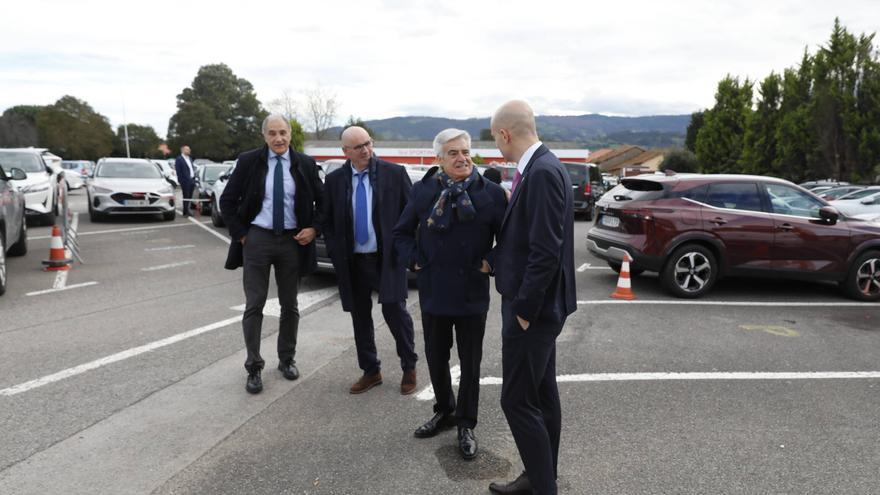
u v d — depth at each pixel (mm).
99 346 4758
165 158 73000
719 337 5418
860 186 15945
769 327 5812
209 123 67875
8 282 7191
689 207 7016
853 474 2977
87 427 3334
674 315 6242
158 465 2945
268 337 5148
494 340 5195
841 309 6688
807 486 2859
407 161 41094
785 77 28953
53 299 6359
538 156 2439
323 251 7375
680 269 7082
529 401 2559
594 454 3150
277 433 3330
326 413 3613
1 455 3000
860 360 4805
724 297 7203
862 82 23766
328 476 2887
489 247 3070
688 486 2842
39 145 68625
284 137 3938
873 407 3836
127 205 13508
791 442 3320
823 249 7133
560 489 2807
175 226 13477
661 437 3359
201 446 3152
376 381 4023
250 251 3967
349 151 3742
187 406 3658
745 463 3074
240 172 3945
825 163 25266
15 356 4477
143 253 9648
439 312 3080
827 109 24188
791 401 3916
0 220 7078
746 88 37562
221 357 4566
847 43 24234
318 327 5535
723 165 37719
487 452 3176
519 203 2451
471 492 2775
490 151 42938
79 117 72875
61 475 2828
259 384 3898
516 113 2480
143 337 5023
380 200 3732
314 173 4094
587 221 18031
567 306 2529
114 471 2877
